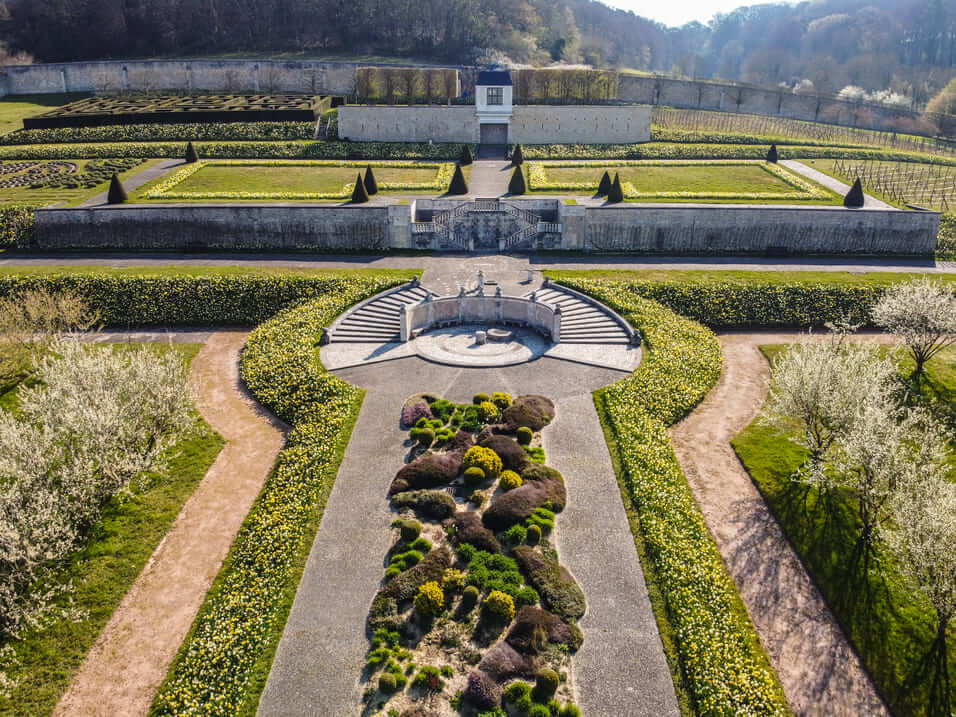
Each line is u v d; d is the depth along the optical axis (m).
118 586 34.66
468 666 28.88
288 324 61.62
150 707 28.42
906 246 80.19
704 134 120.88
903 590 33.19
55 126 118.69
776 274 71.81
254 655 29.45
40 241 81.62
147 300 67.44
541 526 36.22
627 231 79.75
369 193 87.94
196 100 131.38
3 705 28.48
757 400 52.31
